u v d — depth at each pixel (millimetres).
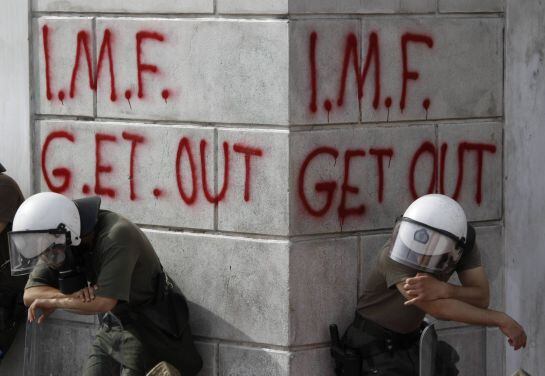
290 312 11344
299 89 11133
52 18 12633
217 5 11484
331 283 11523
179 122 11875
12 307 13031
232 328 11719
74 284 10914
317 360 11516
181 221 11945
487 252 12359
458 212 10406
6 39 12977
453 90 12008
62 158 12719
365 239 11656
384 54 11555
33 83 12859
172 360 11422
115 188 12344
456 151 12086
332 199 11414
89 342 12719
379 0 11477
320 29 11180
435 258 10359
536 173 12531
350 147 11469
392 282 10562
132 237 11000
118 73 12219
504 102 12305
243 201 11508
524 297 12562
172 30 11797
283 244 11289
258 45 11234
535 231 12586
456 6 11953
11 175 13109
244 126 11438
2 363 13383
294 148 11172
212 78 11586
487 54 12180
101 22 12281
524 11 12320
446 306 10492
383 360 10945
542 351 12672
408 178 11828
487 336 12469
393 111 11656
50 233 10664
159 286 11320
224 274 11719
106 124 12352
